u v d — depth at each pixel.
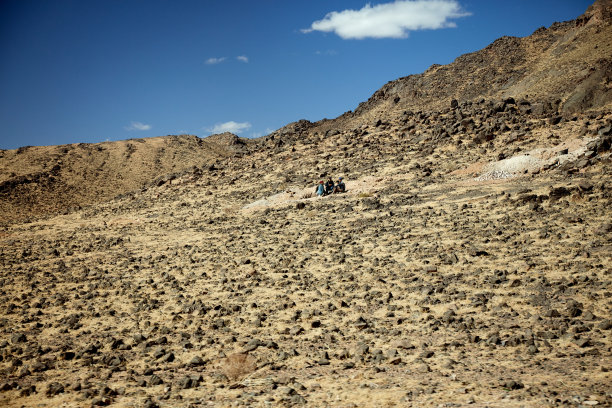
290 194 42.72
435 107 123.62
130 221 41.69
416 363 9.74
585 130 38.53
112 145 125.44
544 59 122.50
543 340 10.21
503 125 46.38
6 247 32.84
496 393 7.50
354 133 63.75
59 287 20.58
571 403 6.67
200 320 14.62
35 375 11.00
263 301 16.23
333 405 7.77
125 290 19.11
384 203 33.09
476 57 145.12
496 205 26.22
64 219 50.16
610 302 12.12
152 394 9.16
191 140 140.12
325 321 13.66
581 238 18.22
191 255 25.12
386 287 16.23
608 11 114.50
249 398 8.41
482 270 16.48
